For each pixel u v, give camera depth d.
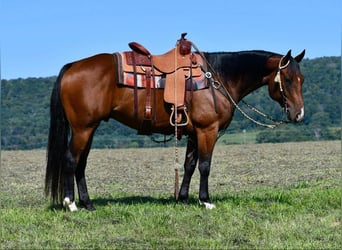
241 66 10.38
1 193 13.78
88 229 8.78
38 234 8.53
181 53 10.05
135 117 9.94
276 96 10.47
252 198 11.24
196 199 11.27
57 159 9.87
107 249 7.76
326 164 20.06
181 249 7.79
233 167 19.95
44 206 10.88
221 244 7.99
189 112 10.03
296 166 19.69
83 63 9.88
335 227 8.96
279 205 10.41
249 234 8.54
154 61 9.95
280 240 8.28
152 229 8.69
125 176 17.91
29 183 16.41
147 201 11.10
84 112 9.69
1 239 8.28
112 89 9.77
